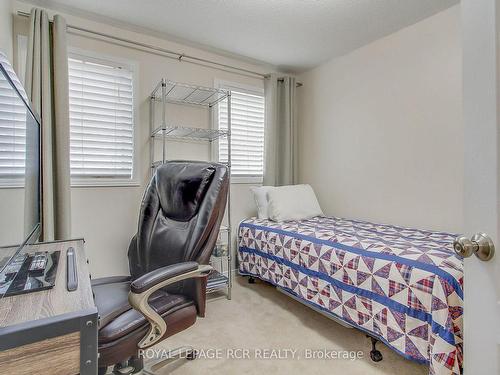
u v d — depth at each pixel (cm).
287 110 323
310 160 334
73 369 64
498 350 67
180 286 127
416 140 238
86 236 230
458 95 212
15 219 98
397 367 155
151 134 257
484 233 69
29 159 118
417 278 137
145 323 106
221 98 283
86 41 229
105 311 110
